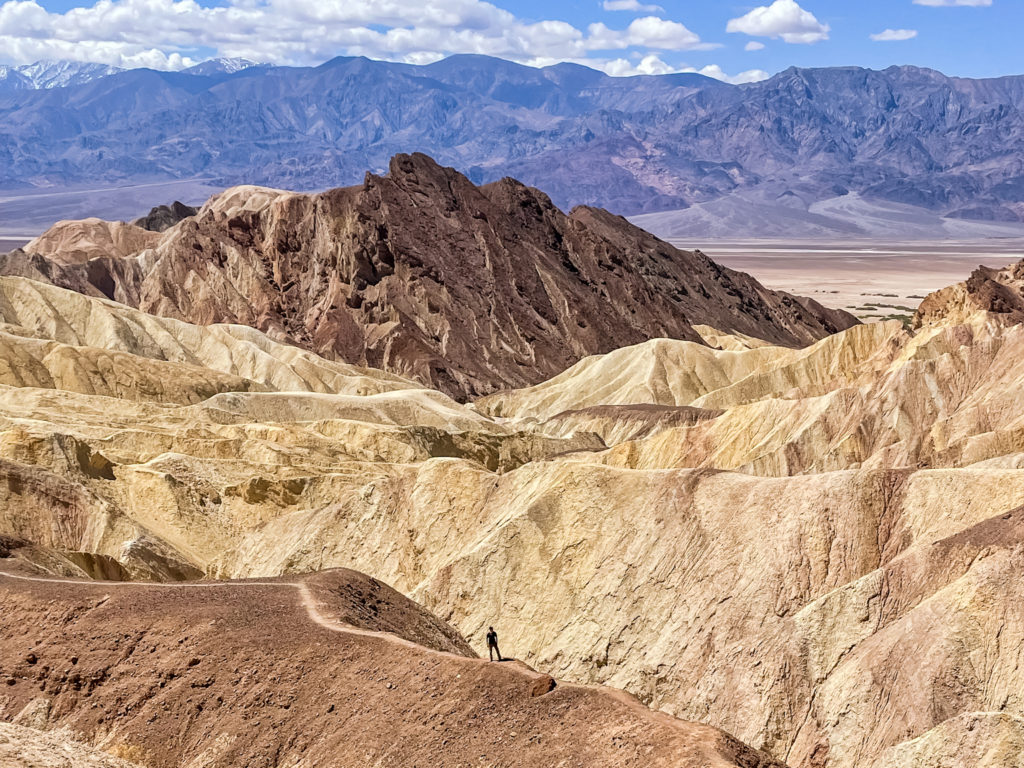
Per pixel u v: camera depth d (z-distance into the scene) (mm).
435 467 72625
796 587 55344
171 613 41906
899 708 46156
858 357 134125
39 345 126500
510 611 61875
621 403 144125
